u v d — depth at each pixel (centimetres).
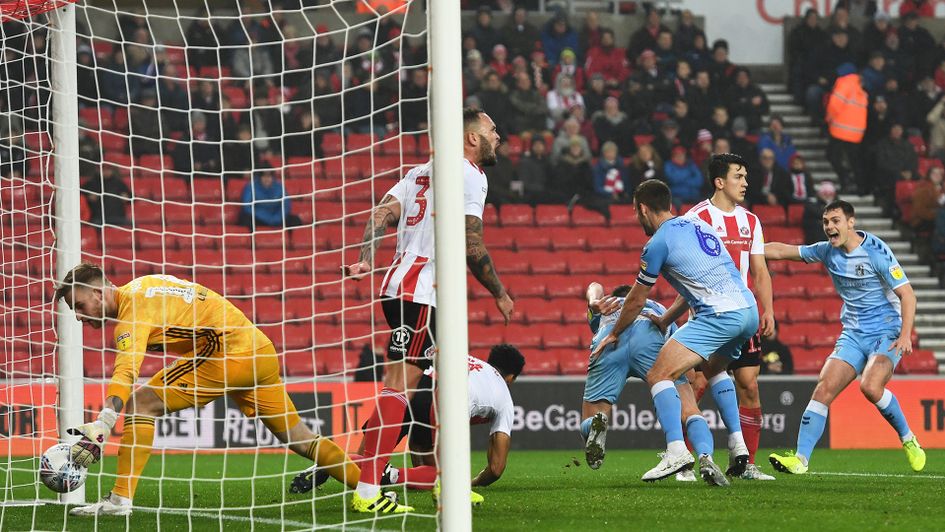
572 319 4775
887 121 5478
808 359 4738
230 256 4706
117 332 1611
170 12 5469
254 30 5316
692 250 2039
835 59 5888
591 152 5344
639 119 5375
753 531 1477
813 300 4972
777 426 3925
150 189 4825
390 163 5172
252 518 1533
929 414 3962
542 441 3866
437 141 1367
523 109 5356
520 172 5128
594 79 5416
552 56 5622
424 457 2058
